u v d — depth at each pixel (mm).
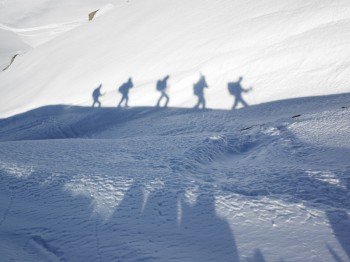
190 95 16109
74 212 3885
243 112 12766
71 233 3373
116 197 4223
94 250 3002
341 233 2932
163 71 18469
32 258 2965
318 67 14242
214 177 5105
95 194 4395
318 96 12711
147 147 7348
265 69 15430
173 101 16234
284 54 15516
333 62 14094
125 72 20094
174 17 23953
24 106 22438
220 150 6828
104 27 30188
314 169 4789
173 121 13773
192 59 18156
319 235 2928
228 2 21844
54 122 18156
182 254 2816
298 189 4148
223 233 3111
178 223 3396
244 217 3373
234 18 19578
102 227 3445
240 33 17953
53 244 3189
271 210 3457
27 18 68000
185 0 26125
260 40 16922
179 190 4262
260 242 2900
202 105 15078
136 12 29500
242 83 15312
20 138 17188
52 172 5547
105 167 5820
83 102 19531
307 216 3268
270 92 14250
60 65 26594
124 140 8781
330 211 3338
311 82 13742
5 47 55719
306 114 8500
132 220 3551
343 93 12320
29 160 6785
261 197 3830
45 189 4793
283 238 2932
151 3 29906
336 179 4309
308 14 16734
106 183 4754
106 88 19703
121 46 23984
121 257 2840
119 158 6520
